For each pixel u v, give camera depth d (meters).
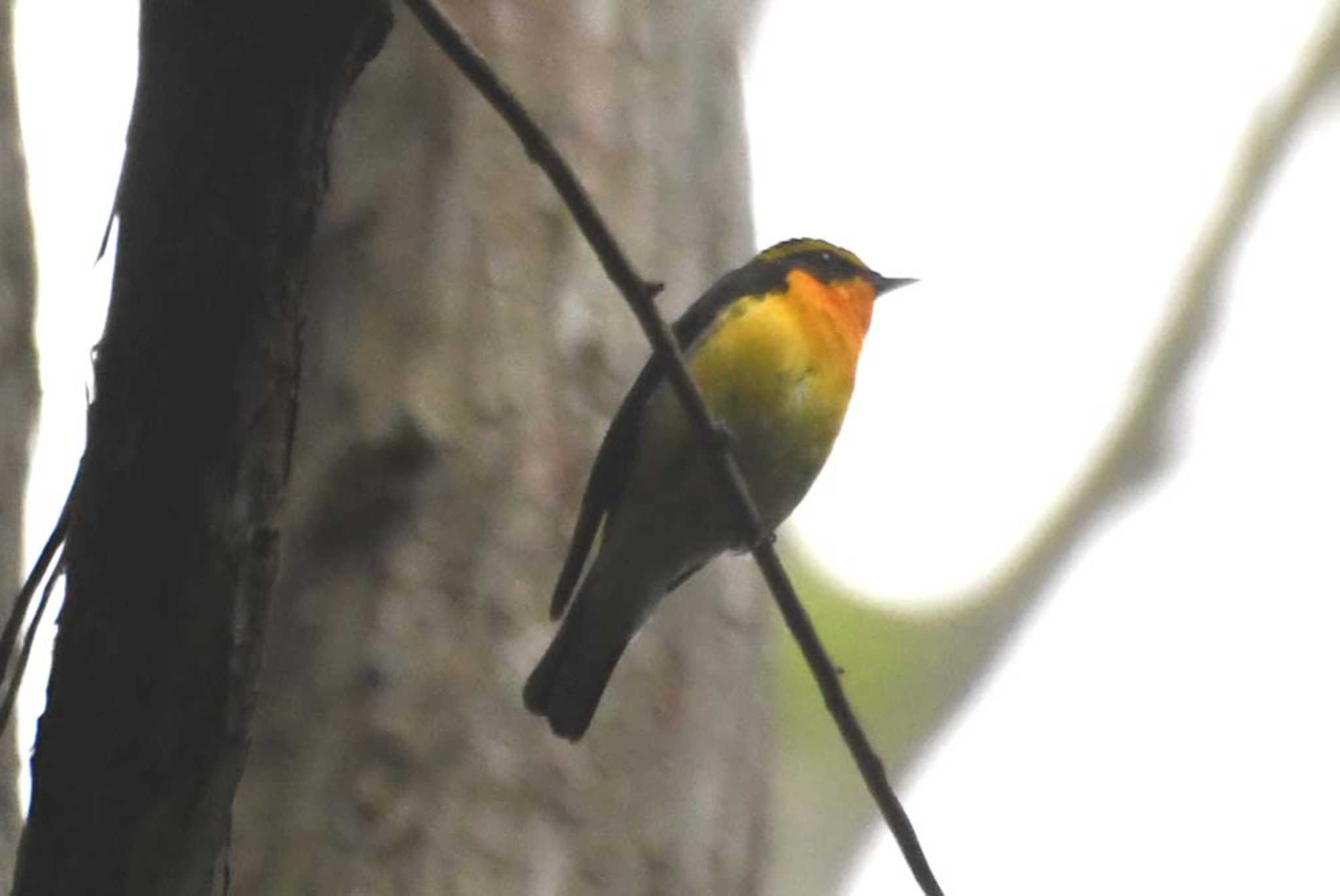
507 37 11.70
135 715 5.09
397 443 10.73
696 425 6.09
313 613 10.53
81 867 5.09
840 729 6.14
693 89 12.25
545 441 10.89
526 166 11.38
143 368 5.07
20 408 9.90
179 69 4.99
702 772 10.67
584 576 10.65
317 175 5.10
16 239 10.07
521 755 10.27
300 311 5.20
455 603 10.51
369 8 5.04
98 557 5.09
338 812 10.12
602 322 11.23
